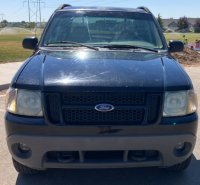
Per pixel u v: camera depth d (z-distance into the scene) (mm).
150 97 2588
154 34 4078
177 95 2656
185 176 3359
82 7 4445
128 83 2607
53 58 3176
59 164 2676
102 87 2557
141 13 4344
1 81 8711
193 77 10523
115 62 3049
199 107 6422
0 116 5625
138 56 3346
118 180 3268
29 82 2660
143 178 3311
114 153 2752
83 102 2564
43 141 2574
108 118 2584
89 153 2729
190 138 2715
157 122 2592
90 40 3920
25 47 3969
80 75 2709
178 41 3910
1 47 24562
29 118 2609
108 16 4184
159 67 2965
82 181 3242
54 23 4105
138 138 2576
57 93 2555
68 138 2549
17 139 2631
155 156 2807
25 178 3289
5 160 3740
